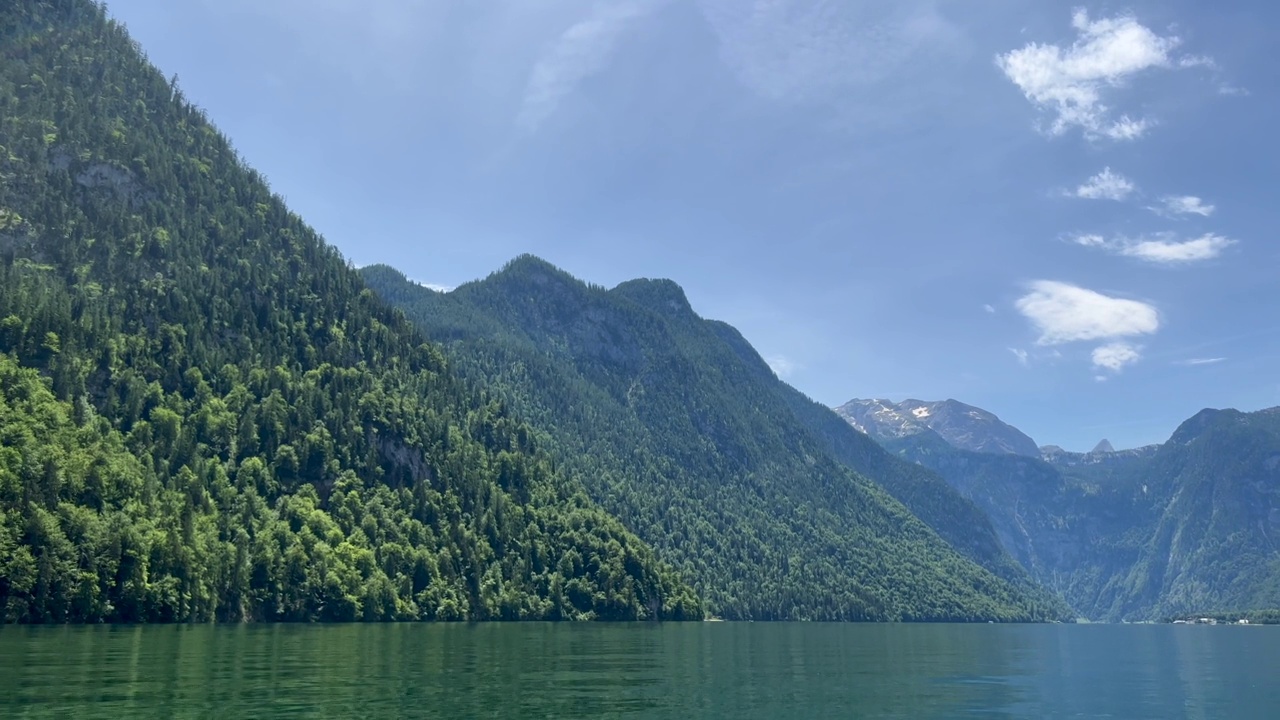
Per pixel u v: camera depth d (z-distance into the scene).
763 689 83.44
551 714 63.84
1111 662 137.75
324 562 189.00
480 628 181.25
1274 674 115.38
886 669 110.38
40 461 151.00
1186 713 75.62
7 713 56.34
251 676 76.88
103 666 80.19
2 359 178.62
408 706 64.06
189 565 155.88
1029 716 71.62
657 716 64.94
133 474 168.12
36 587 134.38
